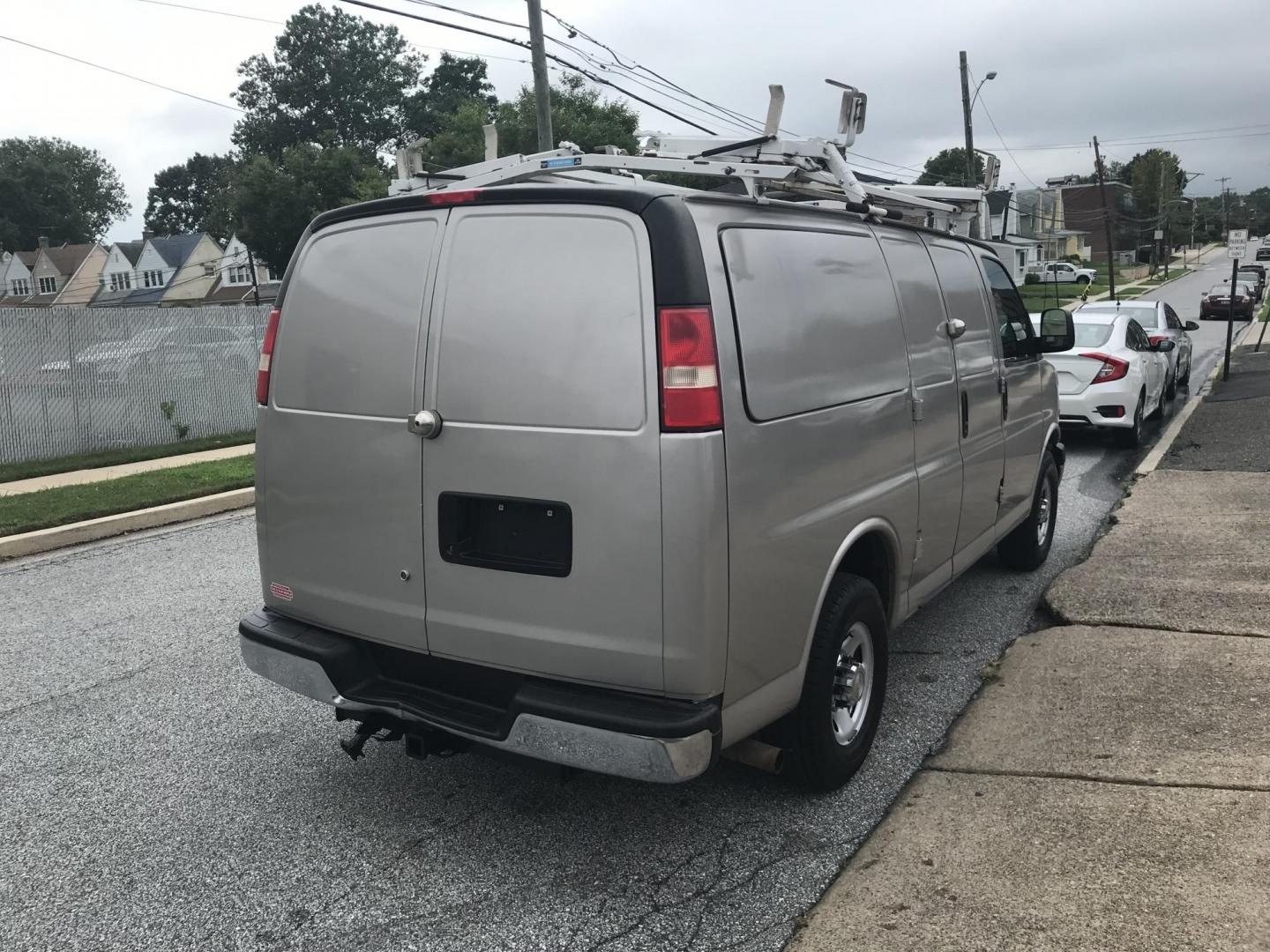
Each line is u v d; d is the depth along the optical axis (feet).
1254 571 19.99
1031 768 12.66
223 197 224.53
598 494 9.78
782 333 10.84
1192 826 10.92
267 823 12.44
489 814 12.51
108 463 42.32
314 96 259.19
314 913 10.55
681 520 9.50
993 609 19.67
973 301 16.99
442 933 10.15
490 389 10.32
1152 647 16.46
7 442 42.39
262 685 17.08
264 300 209.26
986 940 9.27
